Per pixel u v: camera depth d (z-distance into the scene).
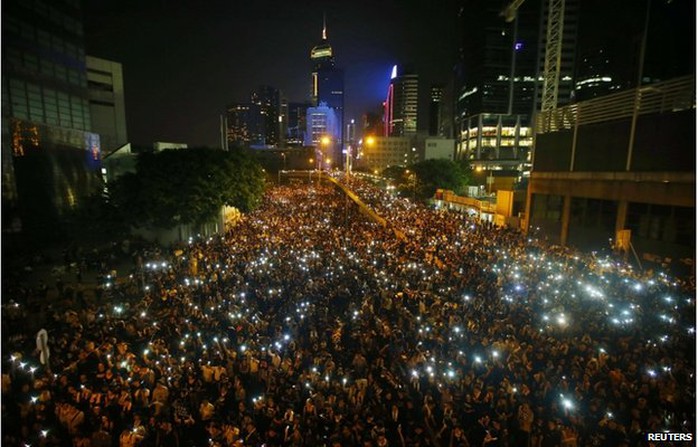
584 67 125.19
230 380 12.63
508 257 25.58
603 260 25.66
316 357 13.91
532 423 10.48
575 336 15.10
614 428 9.74
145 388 11.80
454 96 167.50
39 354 12.98
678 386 11.33
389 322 17.39
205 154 37.25
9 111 35.50
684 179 24.80
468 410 11.27
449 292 20.05
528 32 132.38
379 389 12.12
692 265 24.36
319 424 10.88
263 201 62.19
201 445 10.59
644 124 27.84
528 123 136.62
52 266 29.20
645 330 15.08
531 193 40.72
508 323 16.17
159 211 31.62
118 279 24.28
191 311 17.33
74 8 45.19
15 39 36.88
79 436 9.76
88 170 47.06
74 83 45.41
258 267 23.61
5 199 33.94
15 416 10.59
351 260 25.44
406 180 82.12
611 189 30.72
